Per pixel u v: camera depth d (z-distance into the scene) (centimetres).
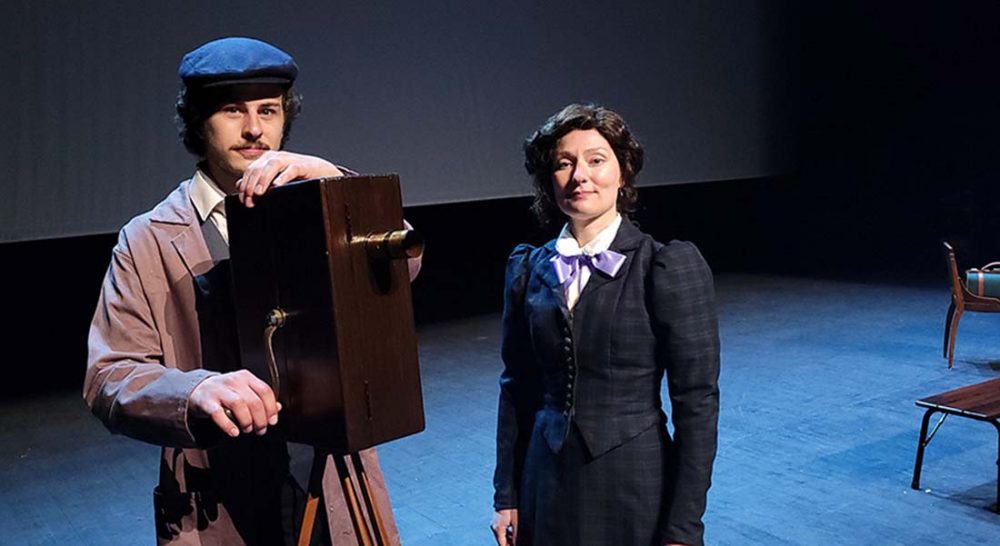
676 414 168
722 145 790
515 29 656
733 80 790
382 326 98
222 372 120
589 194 168
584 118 169
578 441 168
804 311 689
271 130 119
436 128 628
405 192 620
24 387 599
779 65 820
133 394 105
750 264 916
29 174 495
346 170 110
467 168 644
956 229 887
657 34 735
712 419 167
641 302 166
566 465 170
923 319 644
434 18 618
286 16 560
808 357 556
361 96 595
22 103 489
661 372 172
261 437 121
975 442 402
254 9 548
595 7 696
